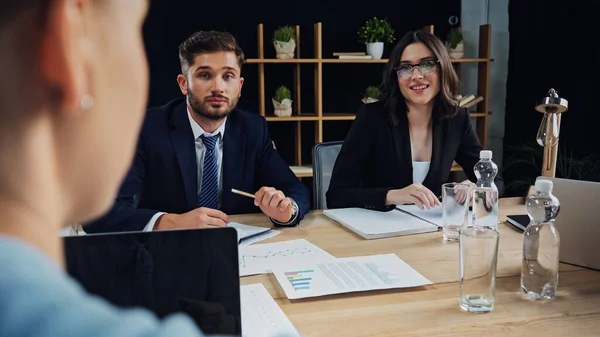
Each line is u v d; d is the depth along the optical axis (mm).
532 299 1006
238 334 564
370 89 3758
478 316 930
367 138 2076
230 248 573
